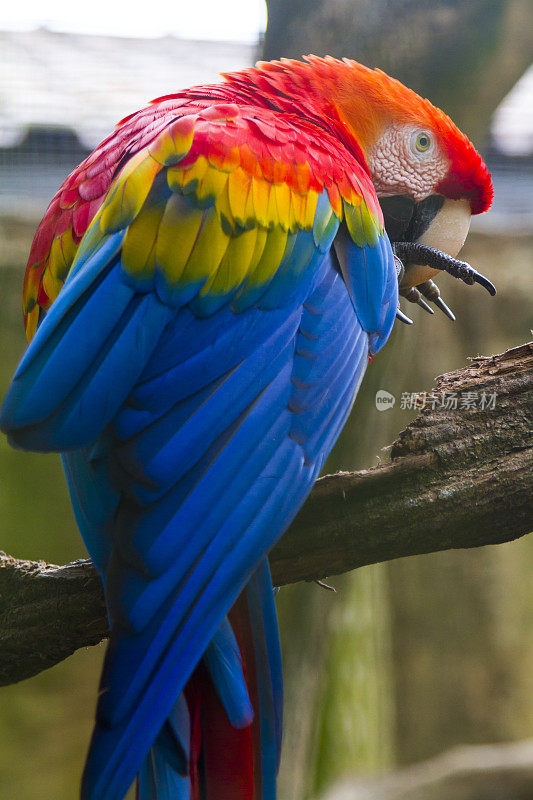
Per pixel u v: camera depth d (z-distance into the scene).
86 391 2.84
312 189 3.49
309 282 3.40
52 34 12.38
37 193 10.27
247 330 3.19
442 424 3.65
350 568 3.75
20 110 10.55
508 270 11.36
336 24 6.14
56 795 10.09
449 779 9.14
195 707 2.97
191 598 2.75
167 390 2.96
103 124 10.66
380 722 9.80
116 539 2.78
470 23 6.10
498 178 11.49
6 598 3.87
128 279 3.05
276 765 2.94
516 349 3.79
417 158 4.49
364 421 6.39
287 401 3.15
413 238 4.64
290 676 7.12
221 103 3.78
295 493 3.03
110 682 2.64
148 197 3.18
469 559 11.92
